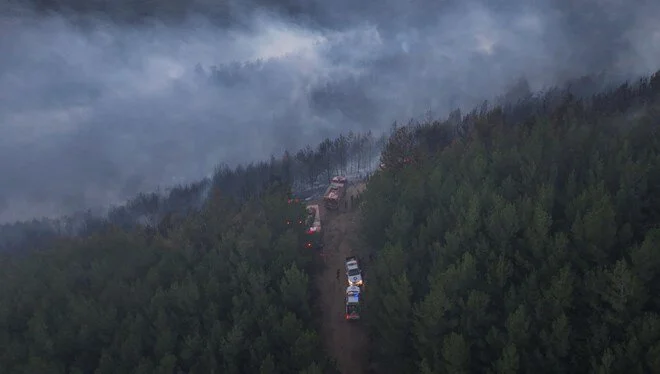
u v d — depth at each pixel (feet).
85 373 197.57
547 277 179.11
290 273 207.00
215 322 192.03
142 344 195.11
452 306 178.81
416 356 186.19
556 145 247.09
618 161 221.66
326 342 223.71
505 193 226.58
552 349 160.66
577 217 185.98
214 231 257.96
